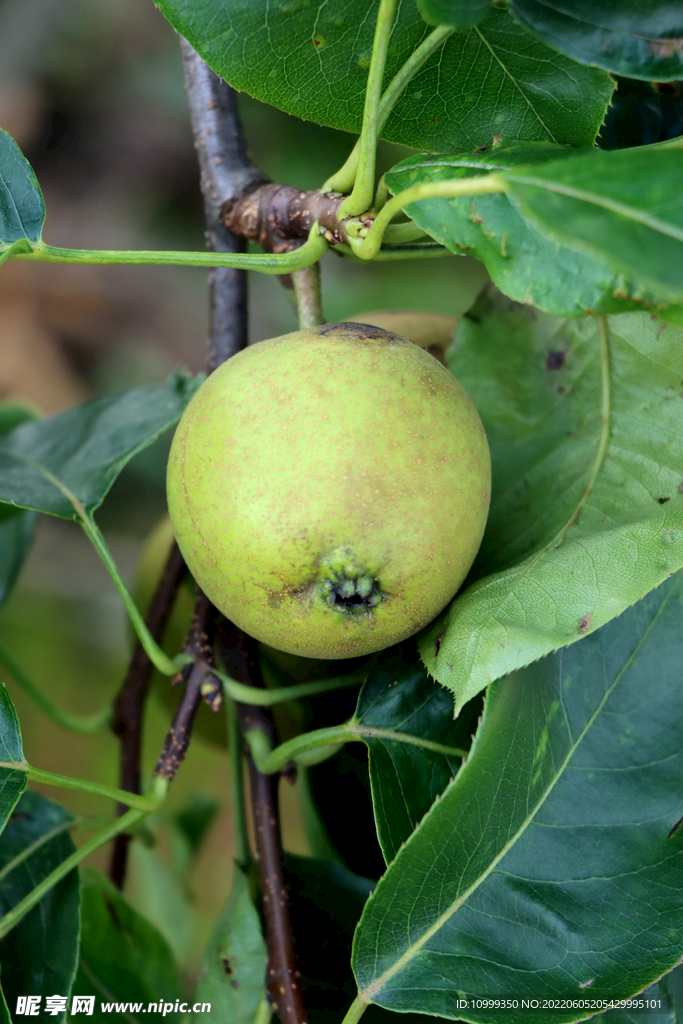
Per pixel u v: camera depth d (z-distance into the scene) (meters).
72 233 1.14
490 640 0.36
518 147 0.37
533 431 0.41
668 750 0.38
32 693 0.47
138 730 0.47
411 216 0.37
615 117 0.41
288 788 0.80
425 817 0.37
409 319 0.44
